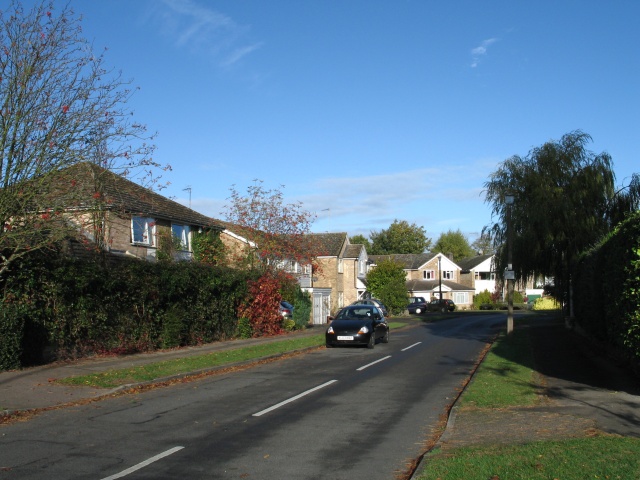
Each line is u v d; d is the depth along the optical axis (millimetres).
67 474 6457
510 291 26688
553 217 26844
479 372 14383
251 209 30500
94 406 10633
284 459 7137
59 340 15797
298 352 20859
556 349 19766
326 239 55719
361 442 8008
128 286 18156
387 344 24062
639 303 10969
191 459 7102
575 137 27938
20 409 9930
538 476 5848
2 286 14305
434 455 6941
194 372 14945
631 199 26172
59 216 14562
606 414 9188
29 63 13633
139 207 23938
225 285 23859
